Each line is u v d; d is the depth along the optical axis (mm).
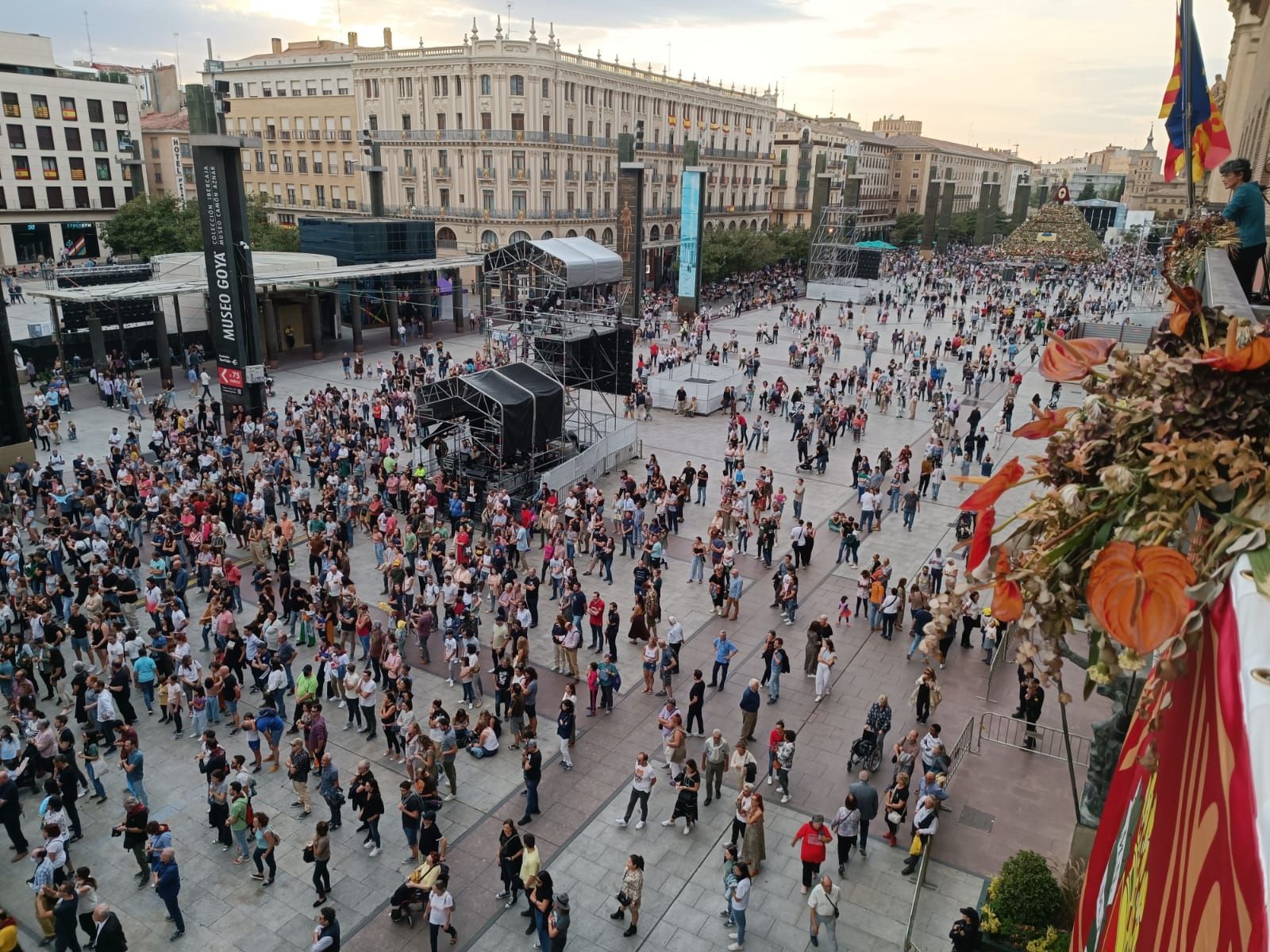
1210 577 2402
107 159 86875
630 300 58125
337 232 58000
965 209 191250
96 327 44125
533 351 39438
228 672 18172
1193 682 2541
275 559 24344
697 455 36656
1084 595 2977
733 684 19984
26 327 49969
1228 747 2066
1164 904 2514
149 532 27219
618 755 17469
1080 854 11906
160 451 32219
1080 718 18281
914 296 84938
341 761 17297
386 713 16922
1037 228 76250
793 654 21328
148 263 58281
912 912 12250
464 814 15789
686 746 17594
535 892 12461
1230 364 2656
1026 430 3518
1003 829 15031
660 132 93000
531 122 75812
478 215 78312
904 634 22203
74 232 85562
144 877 14242
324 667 19000
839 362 55750
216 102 33281
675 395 43688
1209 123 10570
